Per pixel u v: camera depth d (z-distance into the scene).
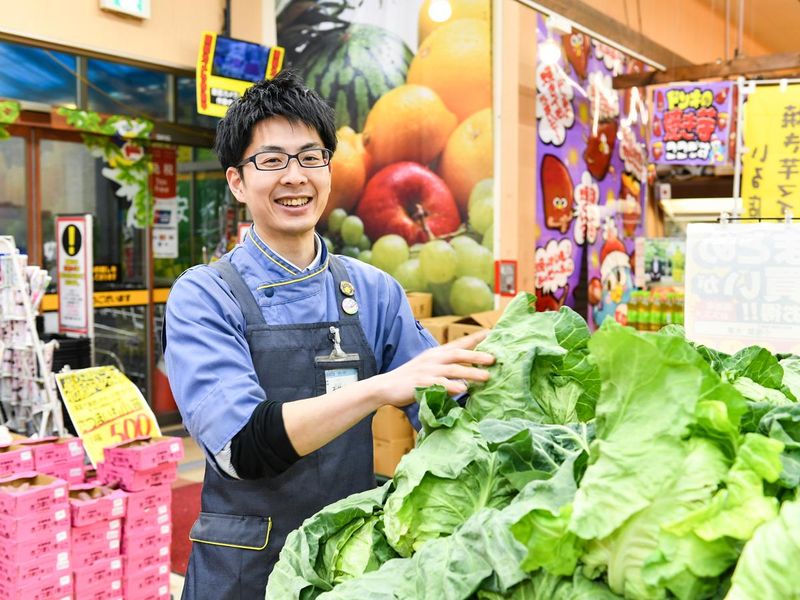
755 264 1.93
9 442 2.99
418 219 5.27
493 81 4.96
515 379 1.15
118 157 5.75
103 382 3.45
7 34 4.61
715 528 0.73
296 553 1.13
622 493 0.77
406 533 1.03
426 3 5.14
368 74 5.40
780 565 0.70
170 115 5.88
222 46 5.23
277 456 1.28
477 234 5.06
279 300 1.57
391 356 1.75
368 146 5.42
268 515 1.50
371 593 0.95
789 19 8.98
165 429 6.09
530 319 1.24
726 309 1.96
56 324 5.38
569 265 5.83
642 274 5.50
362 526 1.16
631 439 0.79
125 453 3.02
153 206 6.00
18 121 4.92
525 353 1.16
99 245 5.69
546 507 0.82
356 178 5.47
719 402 0.77
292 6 5.72
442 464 1.04
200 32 5.60
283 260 1.59
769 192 3.57
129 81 5.61
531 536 0.81
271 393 1.53
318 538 1.14
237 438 1.31
